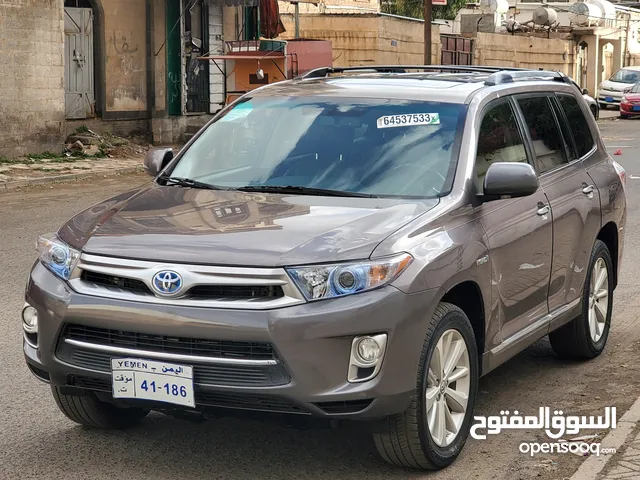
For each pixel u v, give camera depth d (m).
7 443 5.60
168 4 24.95
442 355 5.16
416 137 5.89
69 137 22.39
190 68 26.42
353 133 6.02
